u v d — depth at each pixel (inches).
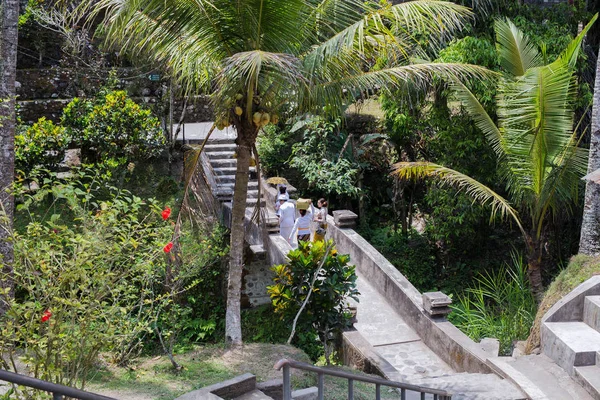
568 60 500.1
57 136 638.5
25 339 257.6
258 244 620.1
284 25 349.1
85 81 745.6
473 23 672.4
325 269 398.9
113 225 297.9
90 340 272.2
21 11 805.9
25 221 597.0
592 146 518.9
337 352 490.3
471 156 665.0
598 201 521.7
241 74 328.5
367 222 797.9
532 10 691.4
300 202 558.3
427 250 745.0
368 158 792.3
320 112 377.4
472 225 701.3
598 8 741.3
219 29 351.9
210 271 610.9
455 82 553.0
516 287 567.8
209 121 831.7
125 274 287.4
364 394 339.0
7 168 436.5
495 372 393.7
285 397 192.2
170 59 374.6
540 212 559.2
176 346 478.6
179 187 683.4
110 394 306.8
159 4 339.3
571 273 465.7
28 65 804.0
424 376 426.9
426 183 719.7
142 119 682.2
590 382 357.4
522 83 506.3
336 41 339.6
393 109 695.7
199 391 279.3
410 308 495.5
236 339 392.5
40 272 284.0
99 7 362.3
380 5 367.9
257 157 395.5
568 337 392.8
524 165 537.3
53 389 135.9
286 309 406.6
